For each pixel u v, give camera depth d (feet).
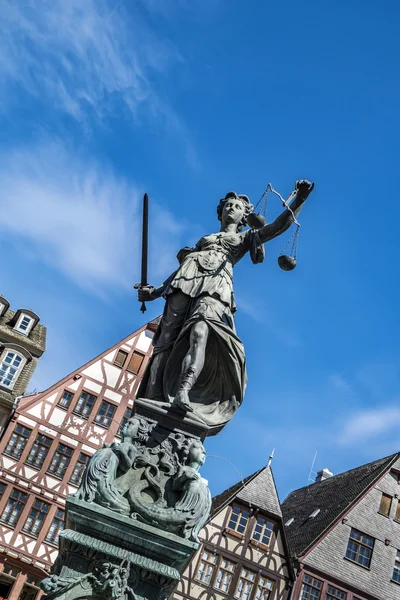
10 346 96.32
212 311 16.29
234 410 16.03
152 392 16.30
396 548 99.86
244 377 16.26
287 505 124.36
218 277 16.96
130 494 13.58
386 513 102.22
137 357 96.17
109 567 12.57
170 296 17.08
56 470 88.74
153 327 98.27
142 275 18.10
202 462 14.49
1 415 89.51
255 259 17.70
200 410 15.81
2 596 82.28
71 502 13.05
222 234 18.01
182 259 18.33
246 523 91.66
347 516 99.66
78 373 93.45
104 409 92.84
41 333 102.27
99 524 12.96
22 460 87.76
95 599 12.50
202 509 13.60
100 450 14.07
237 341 16.14
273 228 17.54
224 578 88.43
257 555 90.38
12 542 83.92
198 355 15.57
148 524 13.26
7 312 102.58
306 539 99.30
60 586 12.35
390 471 106.22
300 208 17.57
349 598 93.76
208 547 88.94
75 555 12.82
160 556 13.03
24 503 86.17
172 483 14.05
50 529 86.02
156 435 14.73
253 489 93.81
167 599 13.32
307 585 92.32
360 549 98.12
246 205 19.01
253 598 88.43
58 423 90.58
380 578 96.89
